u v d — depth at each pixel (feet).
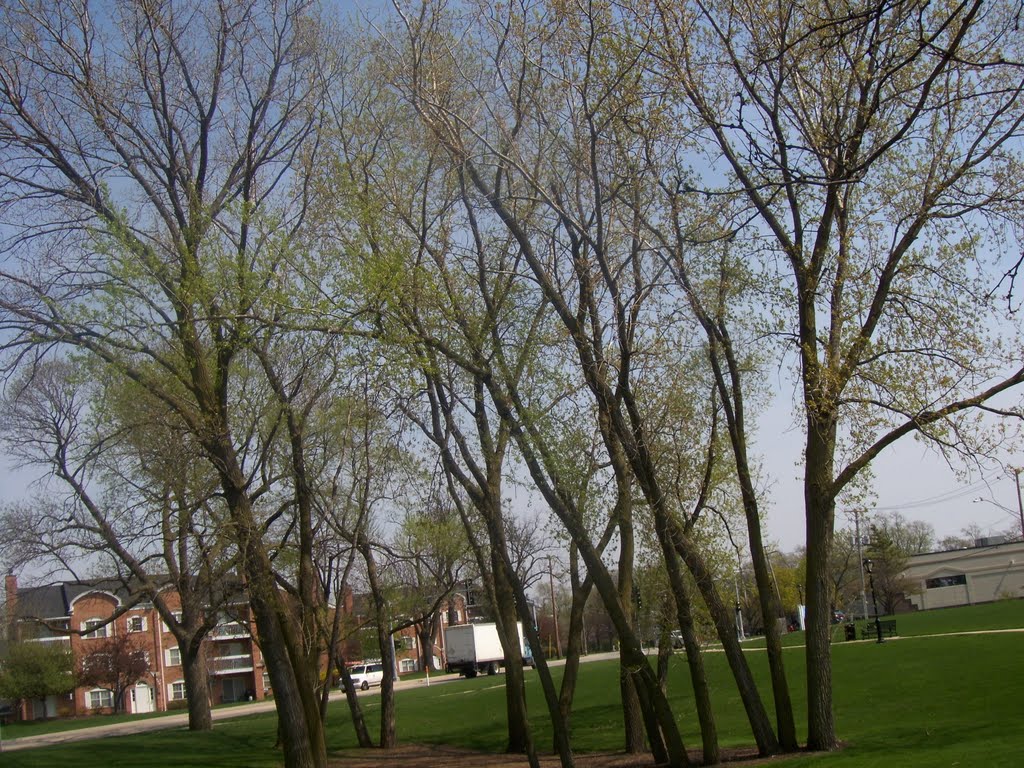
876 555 244.42
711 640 70.69
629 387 59.47
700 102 47.14
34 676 216.95
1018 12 30.14
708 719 61.05
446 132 53.42
